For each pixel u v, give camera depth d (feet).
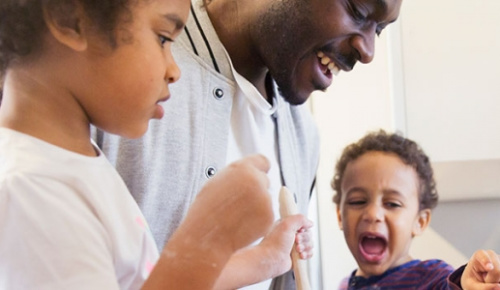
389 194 3.96
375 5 2.59
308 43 2.64
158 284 1.45
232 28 2.82
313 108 4.83
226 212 1.48
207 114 2.63
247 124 2.84
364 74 4.78
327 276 4.85
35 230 1.50
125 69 1.65
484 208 4.53
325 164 4.83
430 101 4.28
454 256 4.59
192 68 2.65
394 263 3.92
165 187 2.47
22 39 1.63
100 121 1.75
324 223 4.86
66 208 1.56
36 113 1.67
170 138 2.51
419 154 4.14
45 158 1.61
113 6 1.61
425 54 4.26
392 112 4.40
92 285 1.49
